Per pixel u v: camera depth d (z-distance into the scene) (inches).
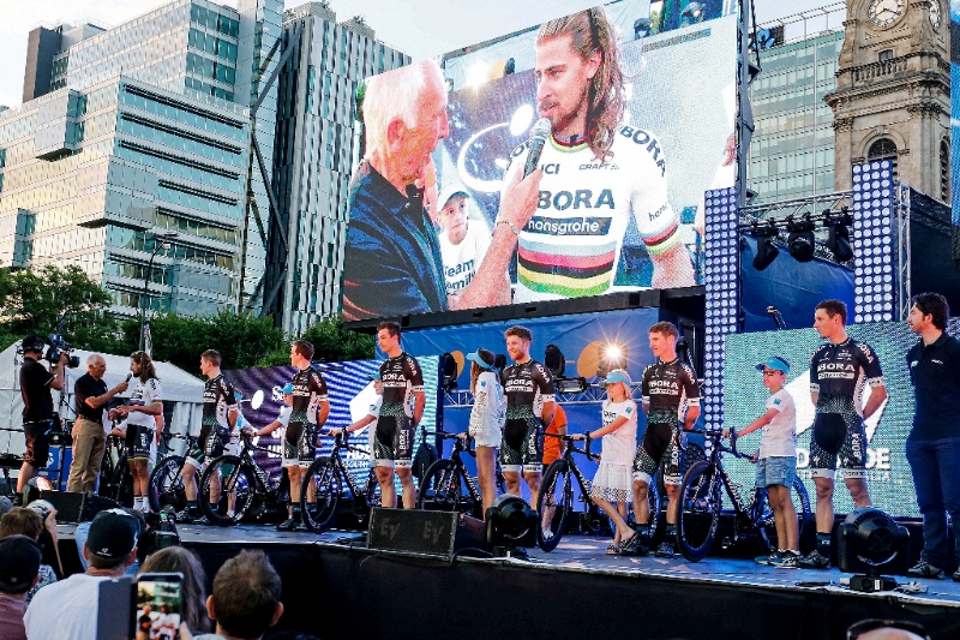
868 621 93.5
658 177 560.4
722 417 450.9
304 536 319.0
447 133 669.3
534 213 610.9
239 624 108.7
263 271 3590.1
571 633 197.3
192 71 3609.7
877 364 253.9
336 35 3900.1
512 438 294.0
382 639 231.3
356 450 375.9
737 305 457.4
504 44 647.1
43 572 203.3
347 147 3902.6
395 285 682.2
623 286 566.3
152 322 1868.8
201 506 365.1
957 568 236.8
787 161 3351.4
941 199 2106.3
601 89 593.0
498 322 609.9
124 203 3152.1
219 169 3457.2
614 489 280.5
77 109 3289.9
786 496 260.8
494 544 218.5
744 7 554.6
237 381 613.3
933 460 231.9
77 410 363.9
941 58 2150.6
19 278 1827.0
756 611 173.5
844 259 456.4
